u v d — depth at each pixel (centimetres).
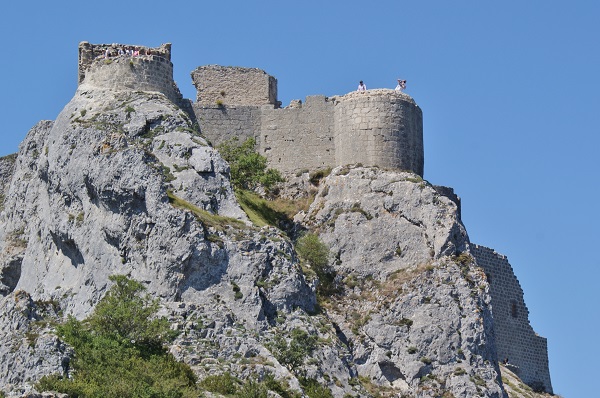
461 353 17050
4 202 19138
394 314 17238
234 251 16338
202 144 17562
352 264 17775
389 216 17975
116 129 17400
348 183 18262
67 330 15038
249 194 18512
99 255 16575
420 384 16875
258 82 19200
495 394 16862
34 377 14475
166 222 16338
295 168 18812
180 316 15750
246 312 15962
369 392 16462
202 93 19112
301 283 16425
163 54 18762
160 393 14112
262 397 14638
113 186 16650
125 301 15512
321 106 18912
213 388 14612
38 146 18688
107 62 18512
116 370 14438
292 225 18238
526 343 19300
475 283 17500
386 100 18638
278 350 15725
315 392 15325
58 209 17212
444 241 17688
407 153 18600
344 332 17100
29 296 16138
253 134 19000
